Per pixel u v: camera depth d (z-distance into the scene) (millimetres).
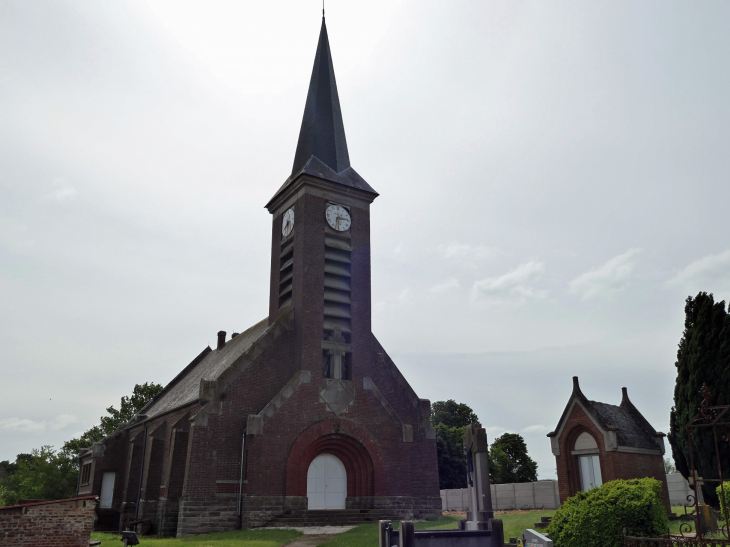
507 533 18547
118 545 21438
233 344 42406
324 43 41344
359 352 33281
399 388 35219
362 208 36031
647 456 26172
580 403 26297
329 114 38094
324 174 34781
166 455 32406
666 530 14703
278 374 31250
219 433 28641
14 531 15328
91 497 16312
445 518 30641
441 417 77188
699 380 20297
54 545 15594
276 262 35688
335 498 30797
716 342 20203
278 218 36625
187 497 27062
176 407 33031
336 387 31766
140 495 35500
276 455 28922
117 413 57906
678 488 32625
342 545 19703
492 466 69438
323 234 33906
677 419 21766
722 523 17484
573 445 26656
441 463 64312
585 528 14617
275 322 32000
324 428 30547
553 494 37875
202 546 20547
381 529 14117
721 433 19344
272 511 28016
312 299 32531
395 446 32531
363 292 34500
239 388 29812
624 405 28969
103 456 39781
